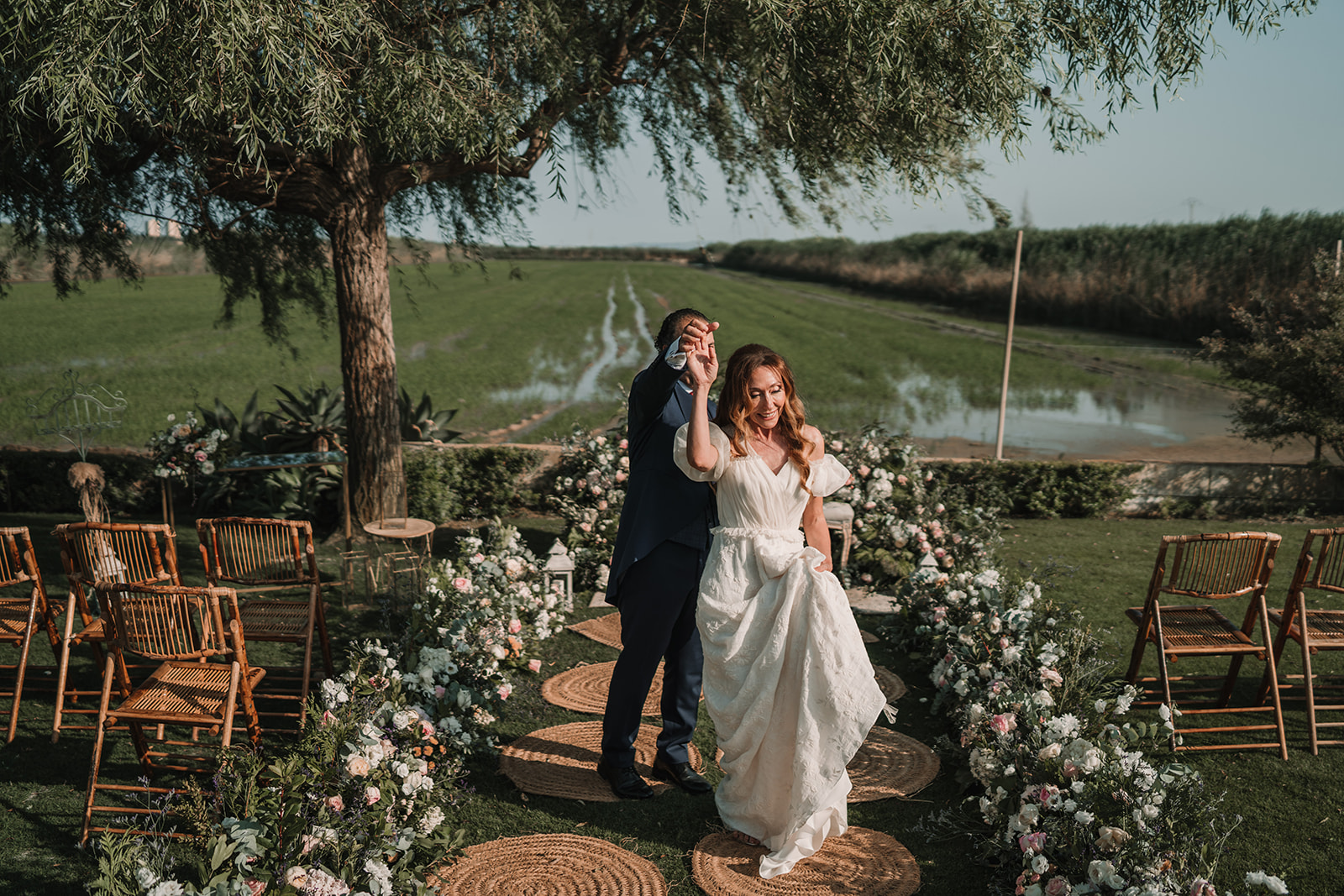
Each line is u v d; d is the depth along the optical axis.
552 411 16.03
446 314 35.56
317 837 2.63
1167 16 5.54
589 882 3.02
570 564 5.84
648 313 36.41
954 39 5.29
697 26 6.38
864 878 3.06
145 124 5.09
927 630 4.89
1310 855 3.19
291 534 4.27
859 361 23.48
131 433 12.91
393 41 5.23
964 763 3.79
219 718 3.24
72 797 3.43
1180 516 9.20
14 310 33.84
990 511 7.45
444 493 8.59
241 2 4.13
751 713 3.09
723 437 3.20
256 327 29.09
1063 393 19.20
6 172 6.47
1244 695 4.63
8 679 4.52
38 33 4.12
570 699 4.57
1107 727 3.43
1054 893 2.65
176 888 2.34
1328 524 8.81
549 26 5.93
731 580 3.20
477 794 3.61
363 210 7.04
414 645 4.41
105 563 3.92
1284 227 23.05
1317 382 9.24
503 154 6.56
